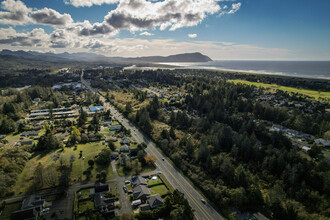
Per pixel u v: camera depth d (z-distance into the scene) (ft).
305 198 307.17
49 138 475.31
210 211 301.43
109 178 365.81
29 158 426.92
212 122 611.47
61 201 305.73
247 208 307.78
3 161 365.20
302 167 344.08
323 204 289.33
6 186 321.73
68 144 490.49
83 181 353.51
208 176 372.17
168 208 292.81
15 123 622.54
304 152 439.63
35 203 290.76
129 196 322.55
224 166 360.28
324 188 313.32
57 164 404.57
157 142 515.50
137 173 383.04
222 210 302.04
